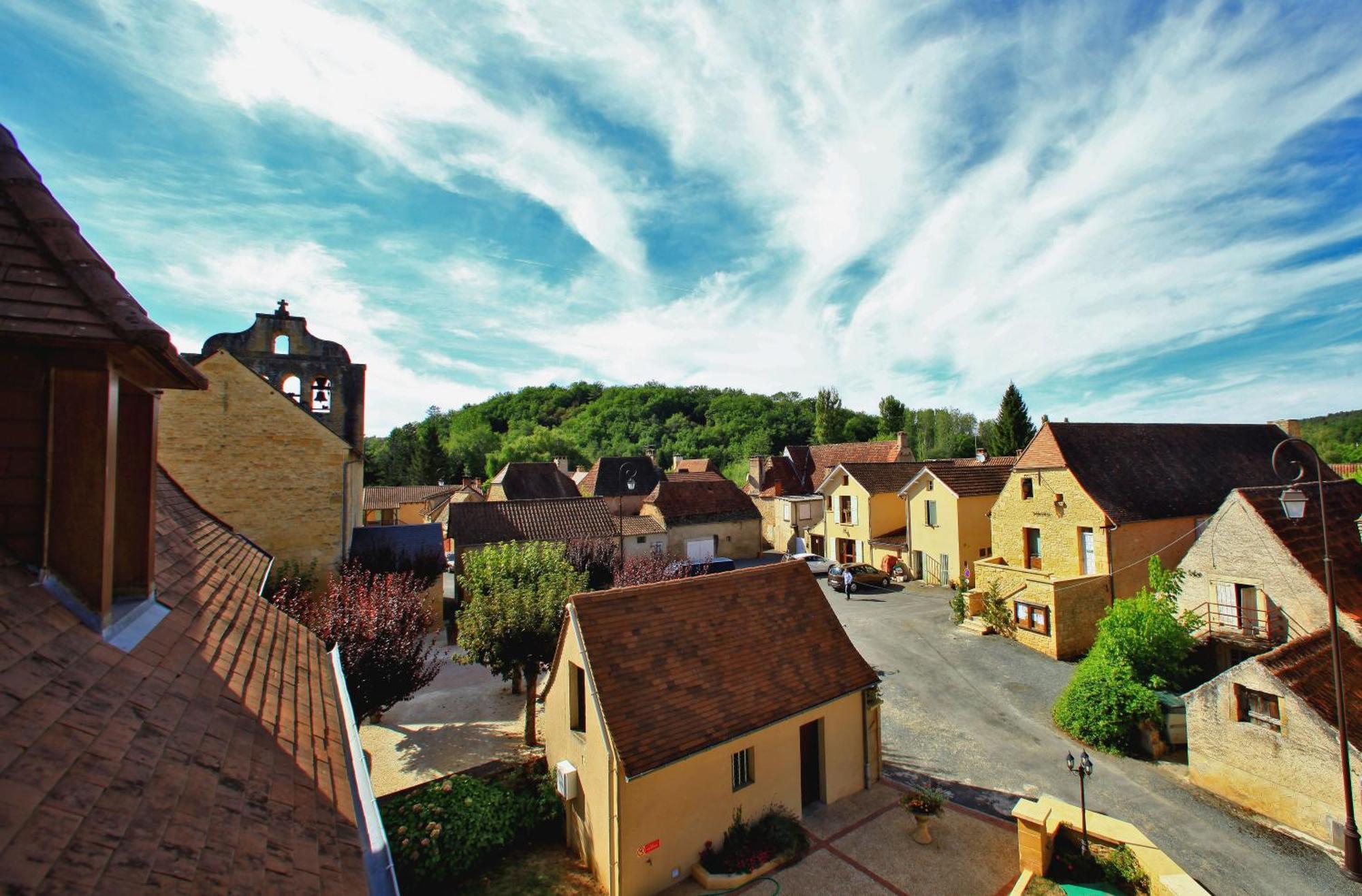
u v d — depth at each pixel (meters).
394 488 55.72
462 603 26.22
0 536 3.56
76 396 3.74
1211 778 13.01
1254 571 16.55
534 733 15.10
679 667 11.52
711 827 10.76
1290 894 10.02
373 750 15.05
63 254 3.63
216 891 2.58
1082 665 16.89
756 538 40.91
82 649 3.46
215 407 19.42
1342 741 10.67
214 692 4.25
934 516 32.22
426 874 10.33
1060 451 24.45
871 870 10.66
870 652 21.89
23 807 2.30
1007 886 10.30
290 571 19.47
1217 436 29.08
